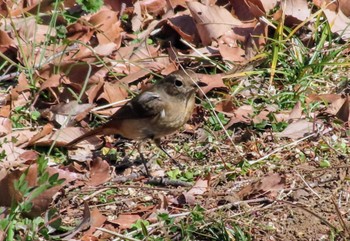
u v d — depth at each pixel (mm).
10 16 12953
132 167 11227
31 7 13766
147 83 12680
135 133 11164
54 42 13055
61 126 11812
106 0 13977
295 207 10000
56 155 11367
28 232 9266
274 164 10984
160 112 10992
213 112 11883
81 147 11531
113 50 12984
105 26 13375
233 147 11398
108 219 9977
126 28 13875
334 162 10977
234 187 10531
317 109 12133
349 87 12547
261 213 9945
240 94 12500
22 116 11992
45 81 12219
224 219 9750
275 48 12617
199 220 9648
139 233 9594
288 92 12352
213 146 11445
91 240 9484
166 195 10453
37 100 12305
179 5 14141
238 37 13297
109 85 12328
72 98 12312
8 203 9562
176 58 13000
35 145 11414
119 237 9453
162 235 9570
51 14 13664
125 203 10344
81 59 12758
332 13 13688
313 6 14180
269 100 12312
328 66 12945
